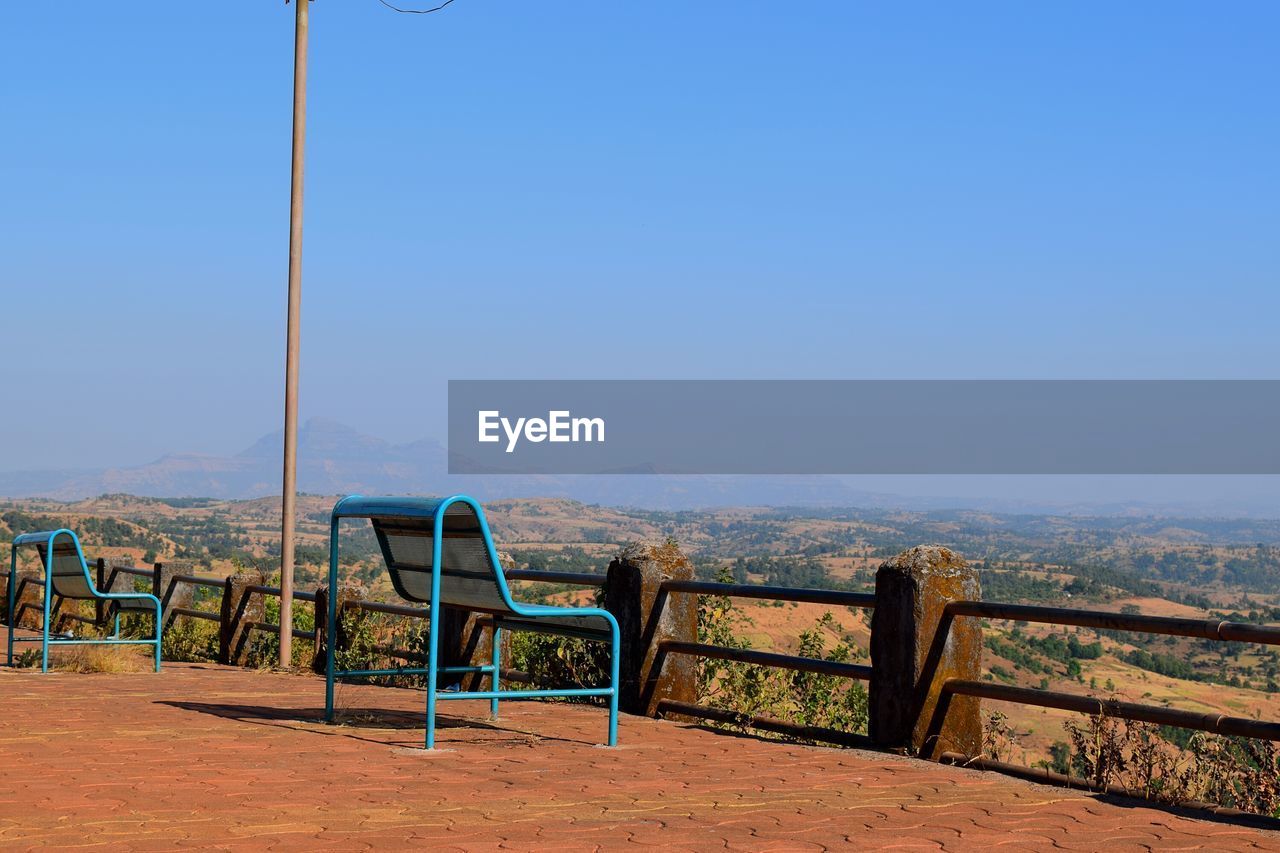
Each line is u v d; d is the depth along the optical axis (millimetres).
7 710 7301
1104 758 5480
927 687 6156
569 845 4109
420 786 5105
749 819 4633
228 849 3938
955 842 4320
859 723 9047
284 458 11383
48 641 10297
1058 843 4348
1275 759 5301
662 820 4570
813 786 5352
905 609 6211
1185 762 5391
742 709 8992
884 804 4988
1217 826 4707
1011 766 5723
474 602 6363
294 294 11547
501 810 4668
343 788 5008
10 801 4633
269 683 9531
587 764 5793
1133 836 4500
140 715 7148
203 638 13492
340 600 10359
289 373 11492
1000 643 54312
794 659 6820
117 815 4414
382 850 3971
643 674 7613
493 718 7297
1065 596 127250
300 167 11695
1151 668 72875
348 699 8250
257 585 11977
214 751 5859
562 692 6305
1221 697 53344
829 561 155000
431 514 6035
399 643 10523
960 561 6289
